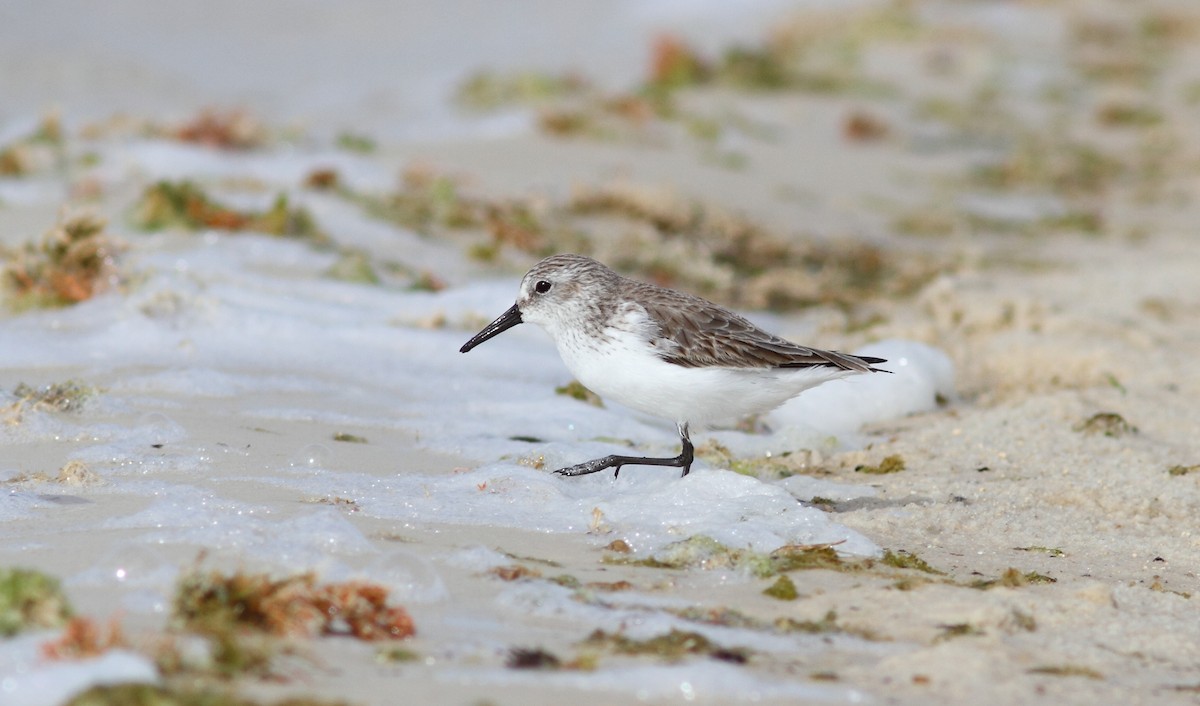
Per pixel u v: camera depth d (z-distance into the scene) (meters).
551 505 8.95
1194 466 10.73
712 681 5.76
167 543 7.27
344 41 34.06
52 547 7.15
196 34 33.19
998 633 6.79
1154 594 7.66
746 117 28.92
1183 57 36.50
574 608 6.80
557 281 9.88
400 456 10.14
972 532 9.10
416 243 18.12
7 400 10.37
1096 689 6.15
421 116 27.42
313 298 14.97
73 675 5.11
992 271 20.17
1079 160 28.25
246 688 5.32
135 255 14.99
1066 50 36.41
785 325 16.72
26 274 13.75
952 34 36.25
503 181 21.98
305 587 6.24
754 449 11.50
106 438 9.88
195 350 12.73
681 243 19.52
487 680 5.67
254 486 8.88
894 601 7.22
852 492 10.08
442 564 7.45
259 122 23.08
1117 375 13.97
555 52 33.88
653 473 10.13
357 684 5.50
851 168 26.48
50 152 20.42
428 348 13.69
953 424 12.24
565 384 13.02
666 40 31.48
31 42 30.30
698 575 7.65
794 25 36.19
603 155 24.55
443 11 37.19
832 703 5.72
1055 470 10.76
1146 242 22.80
